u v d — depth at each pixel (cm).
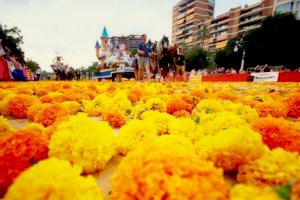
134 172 88
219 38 7969
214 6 9519
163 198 81
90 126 137
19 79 1384
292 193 89
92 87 602
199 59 5516
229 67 4678
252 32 3931
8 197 72
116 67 1805
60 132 127
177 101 293
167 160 88
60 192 74
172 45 1357
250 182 103
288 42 3559
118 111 260
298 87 827
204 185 81
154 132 157
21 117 287
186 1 9569
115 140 153
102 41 3291
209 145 126
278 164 99
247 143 117
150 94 455
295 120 279
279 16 3694
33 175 77
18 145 112
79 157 124
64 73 2411
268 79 1600
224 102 300
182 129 175
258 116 246
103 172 138
